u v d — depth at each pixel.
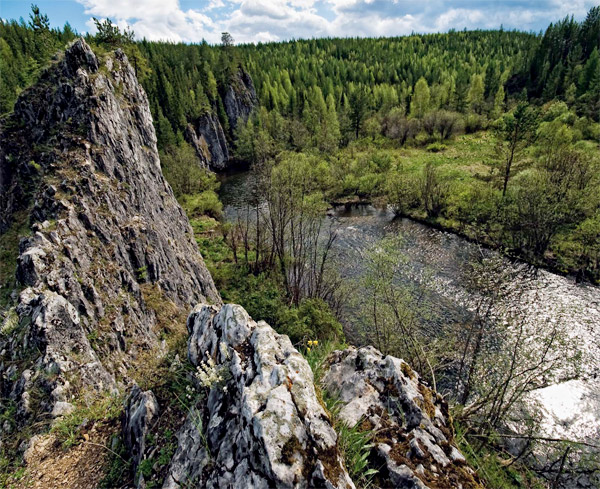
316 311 21.75
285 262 36.59
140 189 23.17
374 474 5.36
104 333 15.61
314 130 88.44
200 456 5.37
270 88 109.69
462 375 19.00
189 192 61.31
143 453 6.14
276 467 4.36
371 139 87.81
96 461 7.16
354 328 25.89
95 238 18.16
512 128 40.12
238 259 39.47
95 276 16.97
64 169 19.36
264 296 25.14
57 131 21.08
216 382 6.20
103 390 11.32
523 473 12.91
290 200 35.25
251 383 5.83
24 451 7.97
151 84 80.19
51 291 13.80
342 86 120.31
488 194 41.56
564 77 90.88
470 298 26.50
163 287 21.55
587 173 35.38
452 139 85.25
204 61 109.62
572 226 33.44
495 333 21.50
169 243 25.14
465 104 96.94
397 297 20.14
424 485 5.00
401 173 59.38
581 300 26.23
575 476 13.89
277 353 6.31
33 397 9.96
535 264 31.77
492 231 36.97
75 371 11.06
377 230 44.84
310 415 5.02
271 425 4.75
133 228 20.59
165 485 5.27
